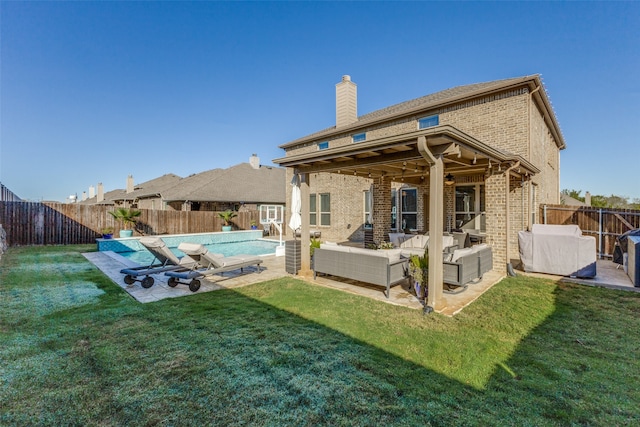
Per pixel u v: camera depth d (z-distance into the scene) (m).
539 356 3.71
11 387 2.96
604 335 4.32
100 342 3.96
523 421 2.57
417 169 9.16
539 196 12.34
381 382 3.12
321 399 2.83
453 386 3.08
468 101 11.49
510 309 5.38
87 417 2.57
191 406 2.71
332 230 17.28
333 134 16.84
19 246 14.02
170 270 6.99
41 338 4.07
